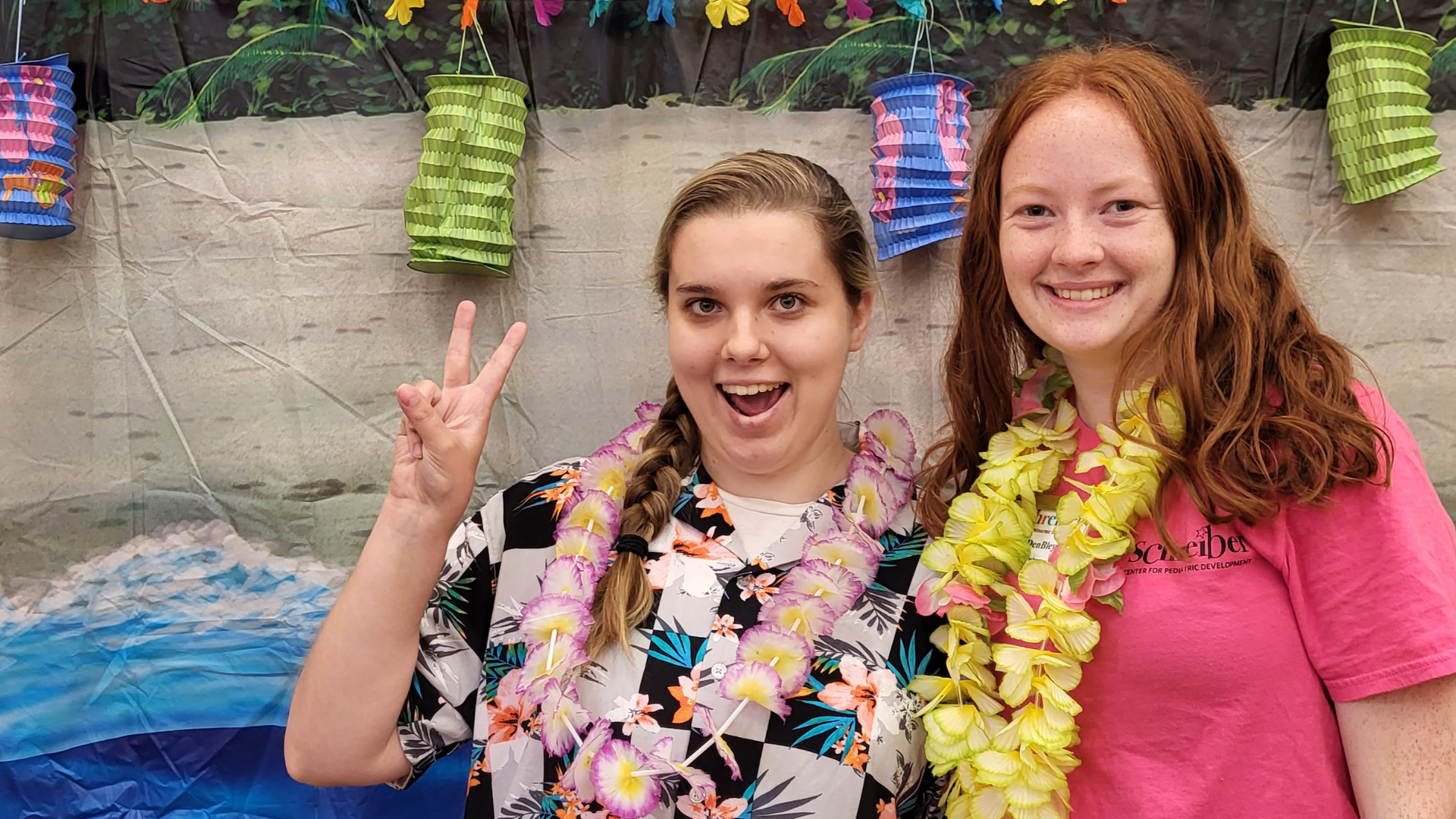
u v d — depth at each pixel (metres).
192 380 1.45
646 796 0.93
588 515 1.10
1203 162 0.94
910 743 1.02
